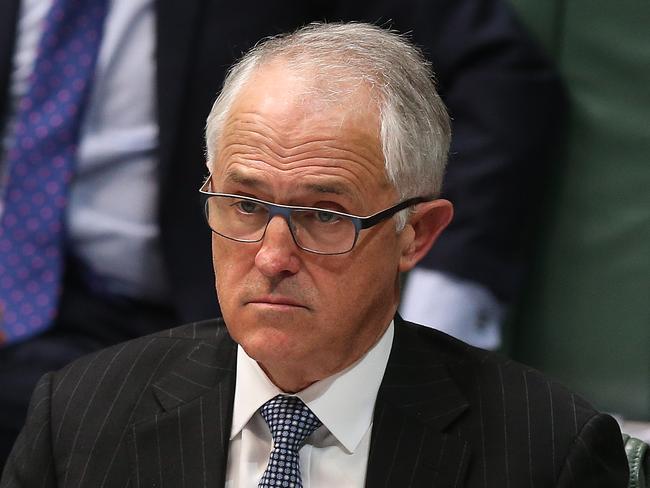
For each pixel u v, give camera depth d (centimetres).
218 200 479
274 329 468
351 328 478
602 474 498
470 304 820
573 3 867
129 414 524
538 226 873
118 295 838
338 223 467
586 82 866
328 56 479
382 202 475
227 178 471
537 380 520
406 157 479
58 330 832
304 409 496
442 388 515
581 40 866
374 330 498
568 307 865
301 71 473
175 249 821
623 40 854
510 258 842
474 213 833
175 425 513
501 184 838
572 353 862
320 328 470
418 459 495
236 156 468
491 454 496
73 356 816
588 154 864
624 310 848
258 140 464
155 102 823
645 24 849
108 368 543
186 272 822
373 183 470
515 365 530
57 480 519
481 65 862
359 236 468
